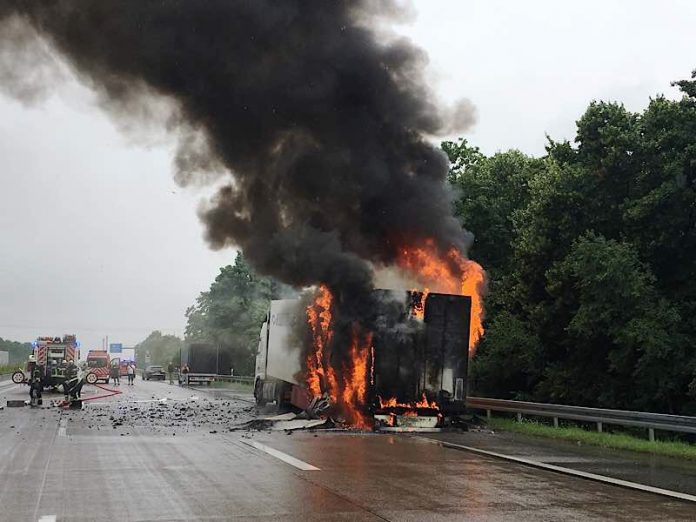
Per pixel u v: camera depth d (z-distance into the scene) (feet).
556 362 80.84
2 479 33.09
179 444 48.03
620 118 79.97
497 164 107.55
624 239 73.00
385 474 35.55
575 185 80.94
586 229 78.84
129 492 30.09
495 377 86.69
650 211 70.59
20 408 83.10
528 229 85.76
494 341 83.61
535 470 37.60
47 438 50.60
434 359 61.00
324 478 34.09
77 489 30.68
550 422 75.82
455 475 35.47
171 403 97.30
